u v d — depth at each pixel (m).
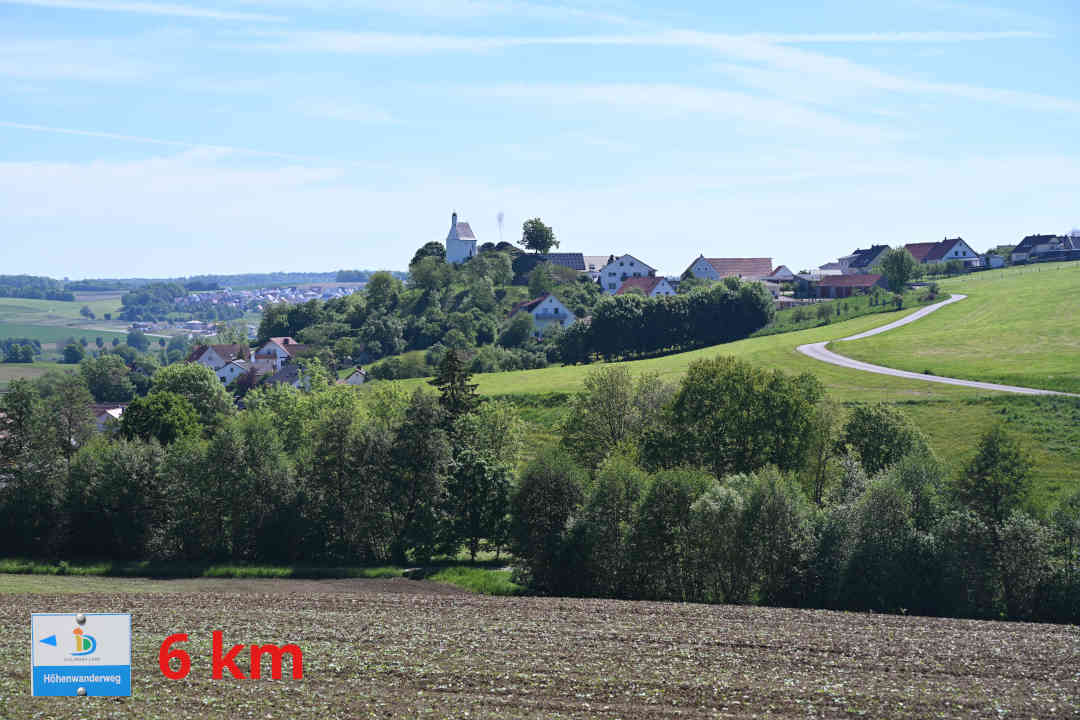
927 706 33.09
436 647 40.44
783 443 69.19
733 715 31.83
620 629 44.38
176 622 45.62
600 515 59.97
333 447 71.81
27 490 71.00
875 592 53.53
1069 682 36.25
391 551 69.62
